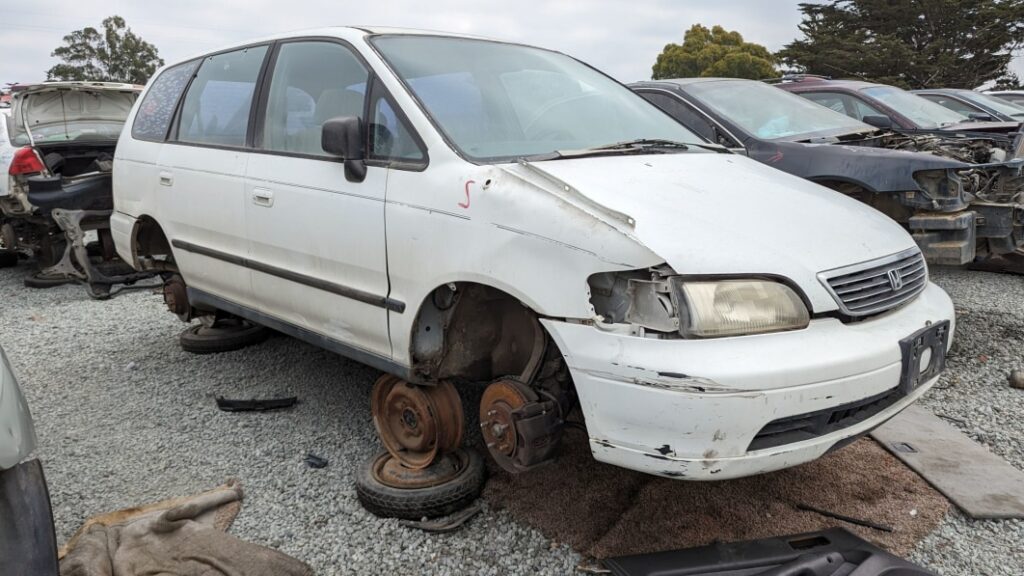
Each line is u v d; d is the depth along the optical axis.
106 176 6.49
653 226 2.22
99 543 2.52
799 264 2.27
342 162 3.00
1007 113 10.30
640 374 2.09
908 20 40.50
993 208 5.11
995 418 3.62
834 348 2.19
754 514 2.78
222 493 2.94
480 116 2.93
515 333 2.81
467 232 2.49
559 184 2.39
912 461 3.13
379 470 3.00
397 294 2.76
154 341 5.12
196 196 3.84
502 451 2.56
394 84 2.92
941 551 2.56
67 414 3.88
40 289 7.03
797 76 9.36
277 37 3.68
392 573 2.52
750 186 2.77
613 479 3.04
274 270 3.36
